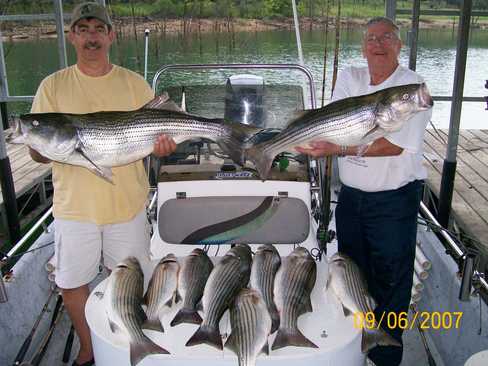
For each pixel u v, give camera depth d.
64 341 3.58
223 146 2.84
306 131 2.71
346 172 3.09
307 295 2.53
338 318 2.47
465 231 5.17
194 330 2.39
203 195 3.35
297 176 3.37
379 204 3.00
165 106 2.78
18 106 9.56
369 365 3.13
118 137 2.72
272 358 2.23
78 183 2.95
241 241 3.40
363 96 2.61
